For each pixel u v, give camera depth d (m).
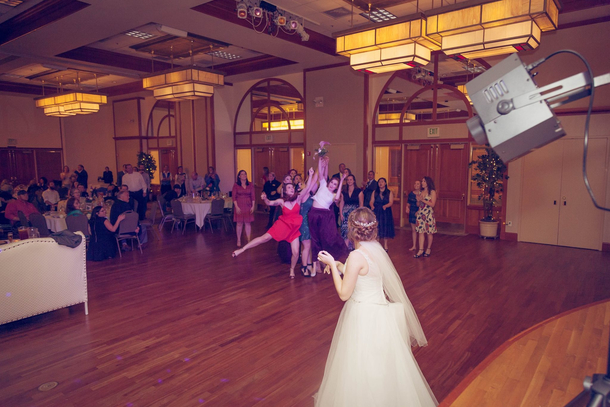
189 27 7.34
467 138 9.28
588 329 3.43
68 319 4.54
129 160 16.02
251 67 11.34
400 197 10.44
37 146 15.55
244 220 8.23
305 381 3.24
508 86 1.39
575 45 7.59
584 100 7.68
